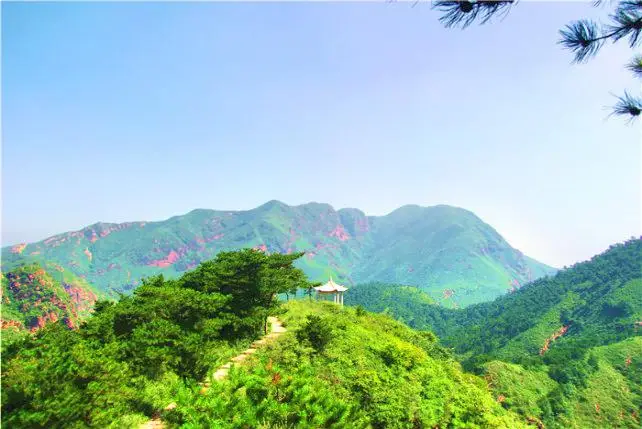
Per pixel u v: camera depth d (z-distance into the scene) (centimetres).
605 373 10575
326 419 1430
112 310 2183
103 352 1630
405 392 2267
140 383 1596
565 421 8512
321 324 2728
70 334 1805
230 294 2852
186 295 2386
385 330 4975
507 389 9125
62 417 1128
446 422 2292
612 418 8888
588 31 563
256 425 1280
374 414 2019
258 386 1477
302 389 1512
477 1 501
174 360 1803
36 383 1160
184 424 1242
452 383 2834
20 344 1458
